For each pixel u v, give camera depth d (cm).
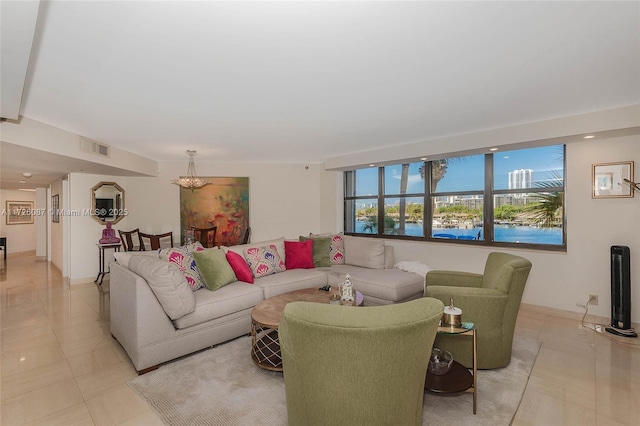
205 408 205
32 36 155
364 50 198
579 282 370
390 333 132
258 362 250
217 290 319
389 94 272
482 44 191
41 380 237
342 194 628
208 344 288
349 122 355
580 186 367
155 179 625
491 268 298
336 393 143
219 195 637
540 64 218
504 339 254
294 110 313
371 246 460
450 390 201
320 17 162
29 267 707
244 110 313
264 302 293
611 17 164
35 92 262
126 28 171
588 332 331
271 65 217
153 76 233
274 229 650
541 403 212
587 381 238
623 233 342
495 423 192
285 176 654
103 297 466
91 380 237
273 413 201
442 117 335
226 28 172
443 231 503
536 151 414
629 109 296
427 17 163
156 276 249
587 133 322
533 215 416
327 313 136
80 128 373
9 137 310
